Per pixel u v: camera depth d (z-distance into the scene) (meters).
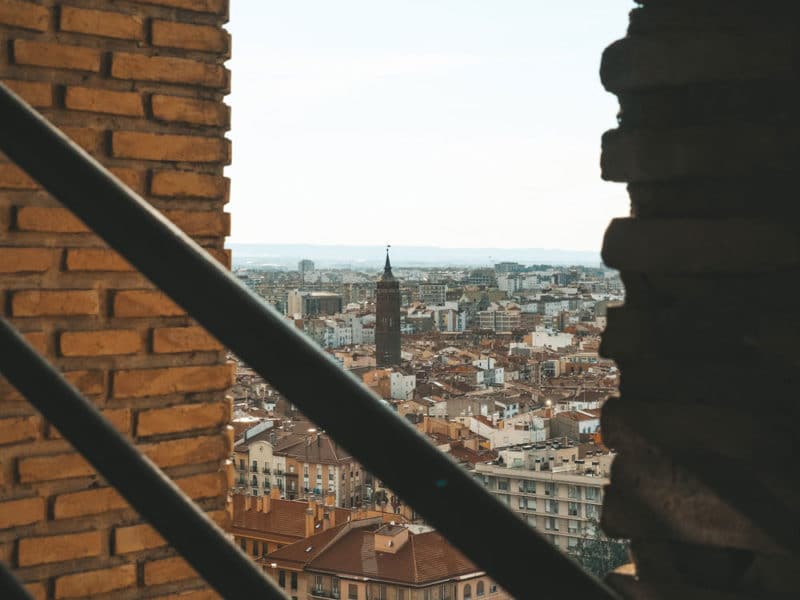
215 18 2.85
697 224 1.28
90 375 2.66
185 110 2.80
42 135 0.82
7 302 2.59
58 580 2.61
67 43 2.68
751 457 1.23
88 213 0.78
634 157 1.33
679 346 1.30
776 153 1.25
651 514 1.30
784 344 1.22
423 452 0.66
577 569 0.64
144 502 0.81
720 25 1.28
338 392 0.68
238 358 0.72
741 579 1.25
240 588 0.77
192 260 0.74
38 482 2.60
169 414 2.73
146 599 2.71
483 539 0.63
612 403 1.33
